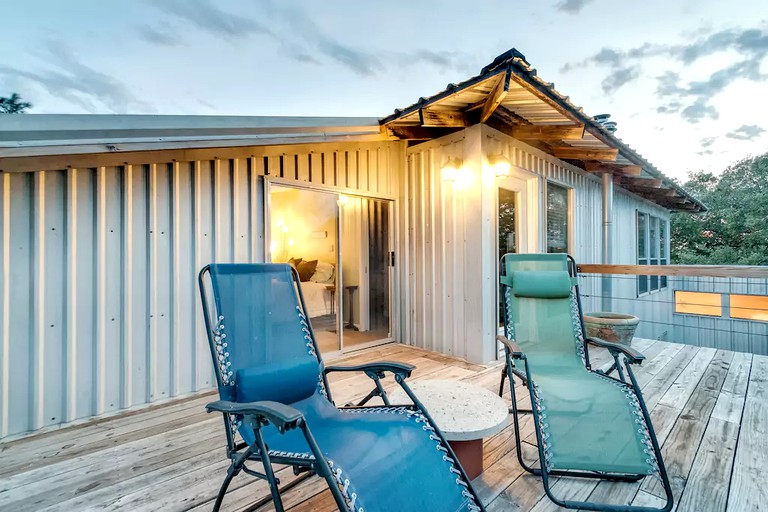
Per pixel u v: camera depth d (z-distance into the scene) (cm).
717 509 164
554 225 542
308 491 181
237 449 168
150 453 218
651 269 420
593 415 181
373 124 382
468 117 397
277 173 374
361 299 474
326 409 180
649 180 682
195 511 165
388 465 130
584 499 173
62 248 262
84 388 269
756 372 359
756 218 1338
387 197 479
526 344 263
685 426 244
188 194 319
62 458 213
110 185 282
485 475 193
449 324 431
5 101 870
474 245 398
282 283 201
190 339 319
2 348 240
